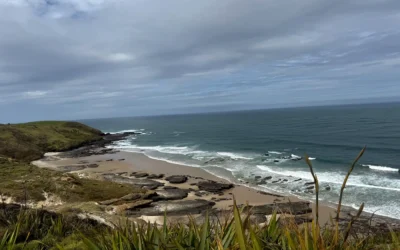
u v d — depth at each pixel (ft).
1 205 39.37
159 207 76.13
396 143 165.17
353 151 150.10
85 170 135.44
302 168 117.08
